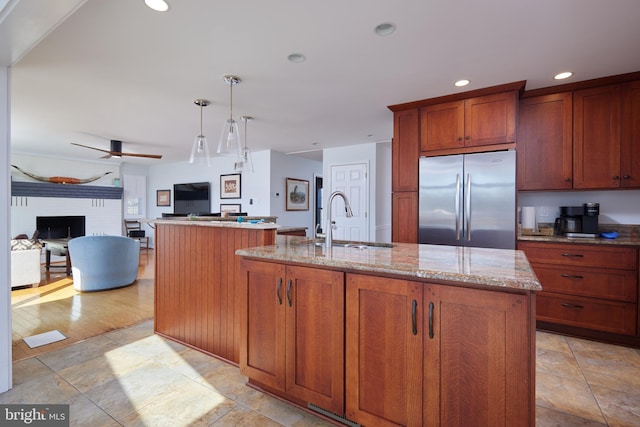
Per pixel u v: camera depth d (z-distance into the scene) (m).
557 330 2.95
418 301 1.38
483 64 2.54
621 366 2.33
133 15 1.89
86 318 3.31
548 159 3.07
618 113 2.80
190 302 2.67
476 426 1.28
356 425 1.62
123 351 2.58
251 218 3.76
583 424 1.71
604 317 2.73
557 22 1.96
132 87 3.02
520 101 3.17
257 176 6.54
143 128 4.56
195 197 7.72
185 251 2.71
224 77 2.79
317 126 4.48
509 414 1.22
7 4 1.50
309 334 1.70
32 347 2.64
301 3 1.78
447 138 3.21
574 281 2.84
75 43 2.21
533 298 1.20
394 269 1.42
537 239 2.97
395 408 1.45
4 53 1.88
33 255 4.44
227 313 2.42
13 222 6.39
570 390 2.03
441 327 1.34
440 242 3.19
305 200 7.30
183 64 2.54
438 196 3.20
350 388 1.57
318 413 1.75
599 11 1.85
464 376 1.30
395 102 3.42
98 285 4.31
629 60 2.47
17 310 3.55
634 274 2.62
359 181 5.67
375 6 1.81
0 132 2.00
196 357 2.48
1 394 1.98
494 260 1.61
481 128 3.04
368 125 4.42
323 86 2.99
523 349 1.19
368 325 1.52
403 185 3.45
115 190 7.97
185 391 2.02
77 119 4.09
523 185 3.16
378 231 5.61
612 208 3.20
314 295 1.68
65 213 7.10
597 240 2.81
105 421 1.73
